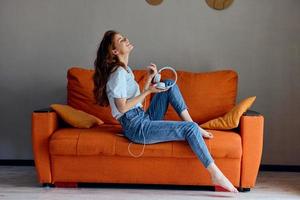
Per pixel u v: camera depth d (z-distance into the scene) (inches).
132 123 118.5
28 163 161.9
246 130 120.0
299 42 153.3
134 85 123.0
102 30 159.0
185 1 156.6
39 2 159.6
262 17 154.3
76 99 145.4
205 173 120.6
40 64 160.9
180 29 157.2
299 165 154.8
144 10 157.6
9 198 116.0
